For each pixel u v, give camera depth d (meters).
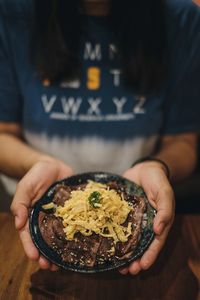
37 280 0.44
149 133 0.63
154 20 0.56
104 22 0.57
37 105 0.61
